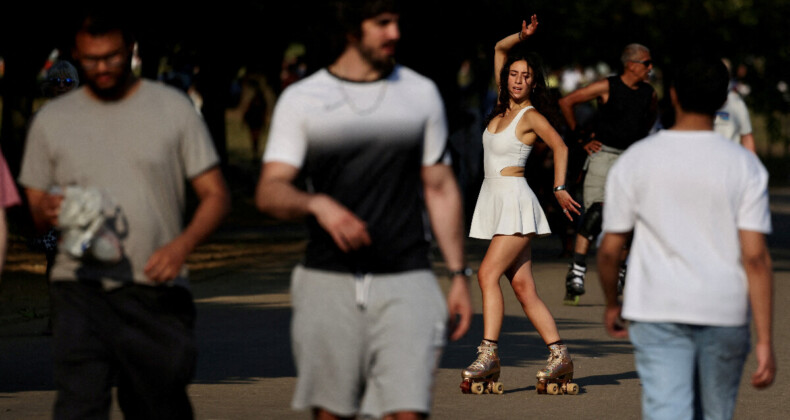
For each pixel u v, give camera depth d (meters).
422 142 11.45
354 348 11.35
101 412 11.95
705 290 11.72
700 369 12.00
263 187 11.16
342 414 11.46
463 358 23.84
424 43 58.31
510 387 20.91
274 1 47.94
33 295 33.50
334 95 11.27
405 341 11.27
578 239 32.16
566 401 19.62
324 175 11.33
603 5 79.31
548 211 45.16
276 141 11.30
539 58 20.42
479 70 67.50
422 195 11.76
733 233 11.78
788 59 90.62
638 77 30.67
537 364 23.30
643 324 11.97
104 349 12.03
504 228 20.06
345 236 10.74
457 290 11.71
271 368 22.38
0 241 11.86
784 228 60.50
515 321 29.20
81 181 12.02
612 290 12.38
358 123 11.20
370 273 11.33
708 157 11.80
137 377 12.17
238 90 98.69
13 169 37.59
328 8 11.33
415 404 11.23
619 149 31.30
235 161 93.12
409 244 11.40
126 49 11.98
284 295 34.34
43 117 12.13
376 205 11.32
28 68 46.44
